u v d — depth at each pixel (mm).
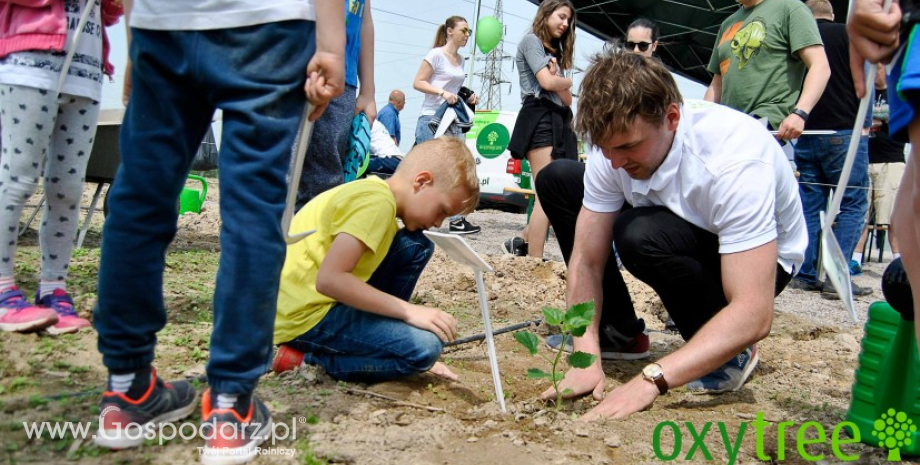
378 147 7367
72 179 2641
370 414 2078
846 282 1726
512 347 3172
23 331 2416
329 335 2348
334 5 1649
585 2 12422
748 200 2309
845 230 5500
